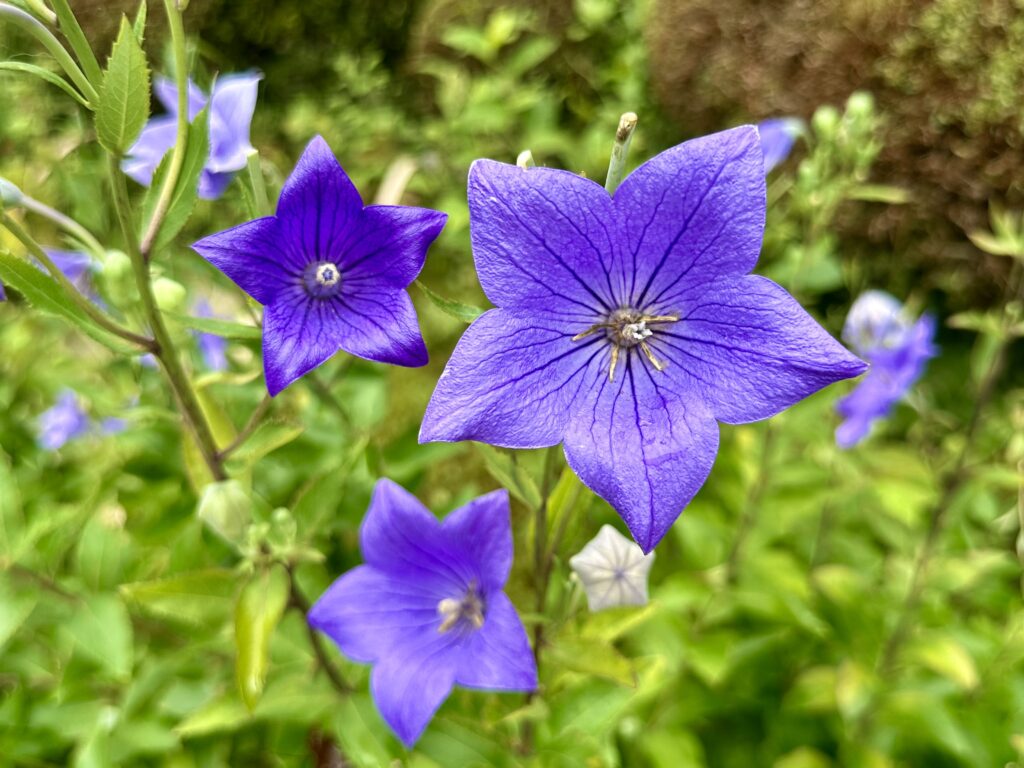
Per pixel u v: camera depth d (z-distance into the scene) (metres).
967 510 0.33
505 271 0.12
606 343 0.13
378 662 0.16
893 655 0.27
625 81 0.42
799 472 0.29
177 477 0.25
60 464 0.32
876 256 0.44
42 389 0.34
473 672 0.14
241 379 0.19
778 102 0.44
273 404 0.25
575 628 0.17
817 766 0.27
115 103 0.13
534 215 0.12
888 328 0.26
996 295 0.41
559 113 0.48
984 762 0.26
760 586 0.28
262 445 0.17
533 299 0.12
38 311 0.14
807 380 0.12
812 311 0.43
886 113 0.40
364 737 0.19
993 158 0.40
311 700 0.20
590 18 0.43
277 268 0.13
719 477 0.32
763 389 0.12
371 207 0.13
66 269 0.22
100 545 0.21
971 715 0.27
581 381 0.13
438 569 0.16
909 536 0.29
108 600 0.20
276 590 0.16
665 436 0.12
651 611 0.16
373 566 0.16
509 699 0.18
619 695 0.20
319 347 0.13
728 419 0.12
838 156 0.25
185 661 0.23
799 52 0.44
